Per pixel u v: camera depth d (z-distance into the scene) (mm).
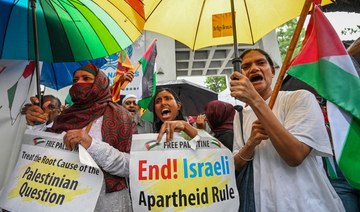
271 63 1673
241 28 1983
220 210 1388
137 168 1431
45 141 1618
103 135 1652
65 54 2145
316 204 1313
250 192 1446
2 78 1900
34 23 1728
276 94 1430
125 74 3223
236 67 1520
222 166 1463
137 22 2041
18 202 1490
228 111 2719
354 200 1845
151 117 4000
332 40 1396
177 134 1501
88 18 2111
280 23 1879
